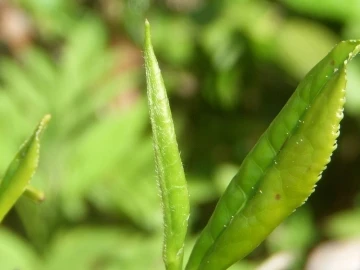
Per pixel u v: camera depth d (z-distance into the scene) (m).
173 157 0.15
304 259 0.56
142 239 0.50
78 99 0.58
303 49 0.63
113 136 0.55
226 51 0.65
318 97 0.14
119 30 0.68
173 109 0.65
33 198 0.17
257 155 0.15
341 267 0.53
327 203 0.65
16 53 0.68
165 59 0.66
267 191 0.15
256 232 0.15
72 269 0.47
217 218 0.16
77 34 0.60
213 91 0.66
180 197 0.15
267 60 0.64
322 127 0.14
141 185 0.54
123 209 0.54
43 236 0.53
